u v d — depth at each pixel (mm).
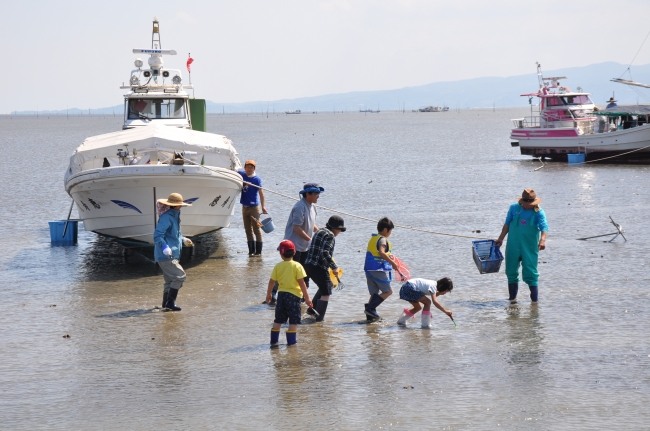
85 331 10383
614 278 12898
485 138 78312
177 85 20766
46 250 17250
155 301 12125
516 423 6949
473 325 10320
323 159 48500
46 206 25578
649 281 12586
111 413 7410
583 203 23141
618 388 7773
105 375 8539
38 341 9922
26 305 11922
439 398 7613
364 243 17344
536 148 41969
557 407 7305
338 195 26906
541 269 13852
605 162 39125
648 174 31625
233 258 16047
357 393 7816
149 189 14602
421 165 41156
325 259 10680
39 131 135375
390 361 8852
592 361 8641
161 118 20438
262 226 16109
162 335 10141
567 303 11367
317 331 10258
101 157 15797
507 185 29375
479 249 11969
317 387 8023
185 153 17484
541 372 8320
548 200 24234
